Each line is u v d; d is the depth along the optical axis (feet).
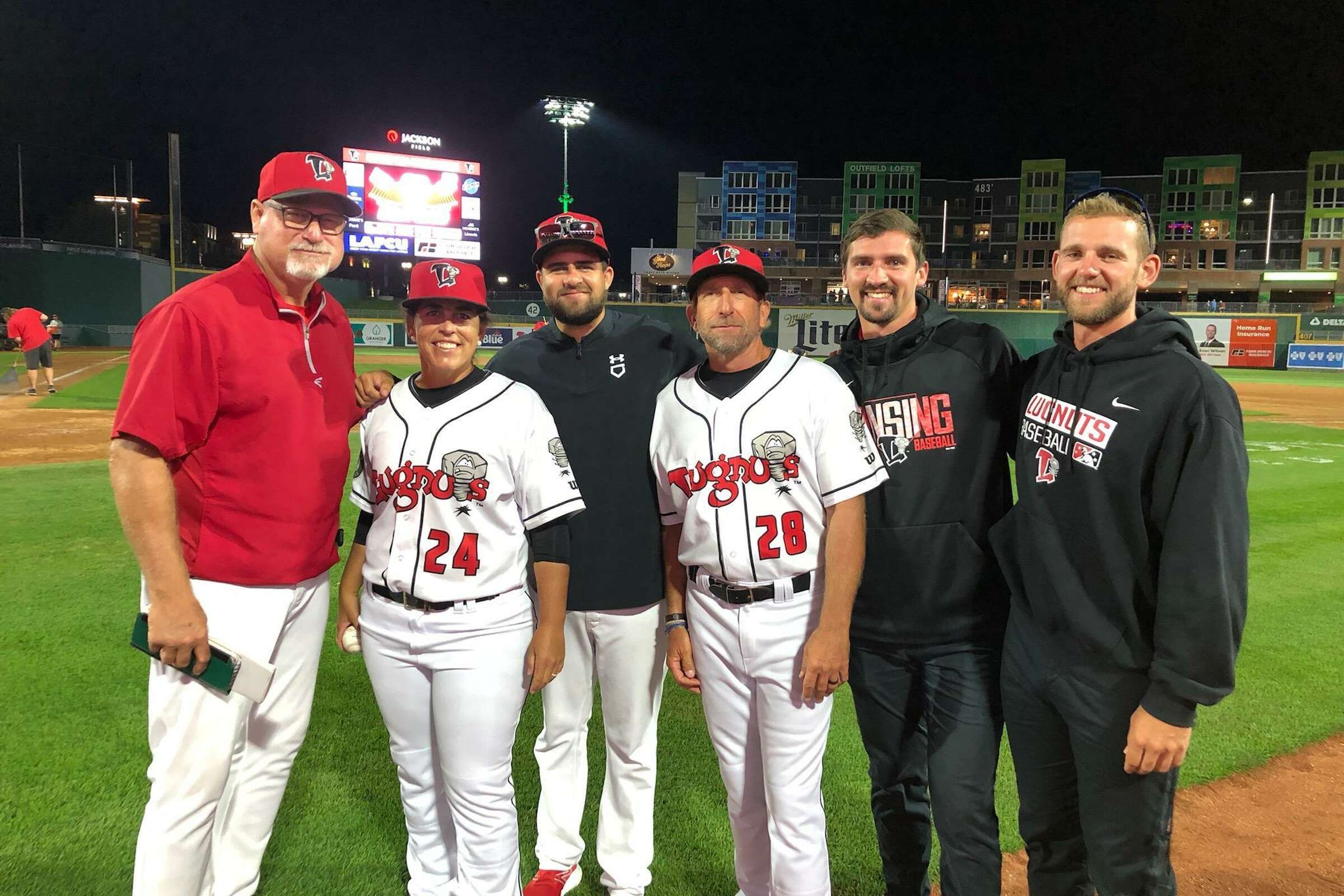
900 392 7.61
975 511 7.45
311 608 7.76
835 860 8.95
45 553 19.01
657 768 10.89
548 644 7.42
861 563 6.88
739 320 6.93
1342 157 168.96
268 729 7.64
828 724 7.18
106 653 13.64
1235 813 10.03
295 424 7.14
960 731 7.33
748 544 6.91
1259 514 25.70
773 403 6.97
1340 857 9.10
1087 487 6.29
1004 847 9.29
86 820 9.17
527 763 10.96
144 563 6.40
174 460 6.80
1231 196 175.01
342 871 8.51
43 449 32.83
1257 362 123.65
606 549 8.16
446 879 7.86
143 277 137.08
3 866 8.36
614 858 8.23
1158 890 6.31
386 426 7.32
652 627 8.28
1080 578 6.37
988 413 7.54
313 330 7.43
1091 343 6.45
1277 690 13.48
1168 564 5.80
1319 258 172.86
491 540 7.11
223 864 7.70
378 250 113.60
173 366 6.43
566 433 8.30
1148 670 6.15
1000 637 7.55
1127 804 6.28
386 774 10.47
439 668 7.10
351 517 22.91
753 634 6.96
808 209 185.47
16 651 13.65
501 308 136.56
